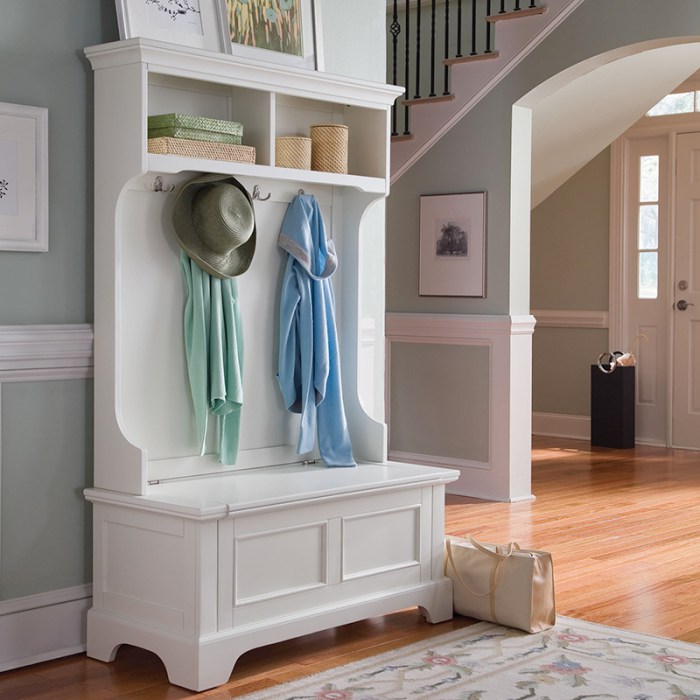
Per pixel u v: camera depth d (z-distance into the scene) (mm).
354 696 3016
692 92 7820
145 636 3195
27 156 3225
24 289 3266
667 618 3783
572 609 3896
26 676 3195
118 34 3477
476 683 3125
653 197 8055
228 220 3465
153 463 3490
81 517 3430
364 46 4305
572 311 8453
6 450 3240
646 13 5301
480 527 5203
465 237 6043
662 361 8047
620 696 3025
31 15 3254
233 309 3600
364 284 4410
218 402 3592
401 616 3846
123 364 3406
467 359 6078
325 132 3834
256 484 3471
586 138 7004
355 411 4086
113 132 3283
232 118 3699
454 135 6082
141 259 3441
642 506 5773
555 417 8594
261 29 3766
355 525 3529
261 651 3436
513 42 5793
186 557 3102
